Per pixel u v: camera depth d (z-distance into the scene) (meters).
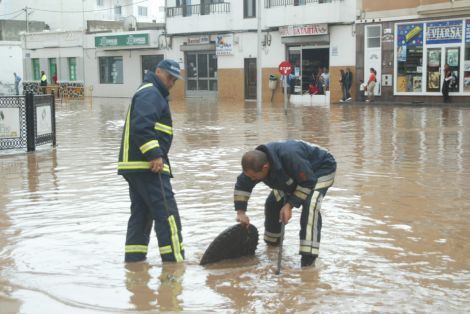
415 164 10.32
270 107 28.52
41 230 6.22
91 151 12.71
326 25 31.73
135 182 5.03
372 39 30.41
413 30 28.78
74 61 46.78
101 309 4.06
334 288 4.44
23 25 53.09
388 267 4.93
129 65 42.88
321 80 32.50
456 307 4.06
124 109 28.91
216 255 5.06
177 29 38.91
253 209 7.00
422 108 25.69
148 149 4.84
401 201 7.41
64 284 4.57
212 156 11.55
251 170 4.82
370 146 12.85
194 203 7.39
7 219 6.72
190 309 4.04
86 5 60.78
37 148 13.27
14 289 4.47
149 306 4.11
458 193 7.88
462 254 5.28
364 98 30.75
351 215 6.70
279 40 34.56
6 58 46.88
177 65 5.12
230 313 3.97
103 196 7.91
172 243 5.07
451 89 27.73
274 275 4.76
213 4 37.00
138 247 5.16
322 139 14.27
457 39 27.31
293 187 4.98
